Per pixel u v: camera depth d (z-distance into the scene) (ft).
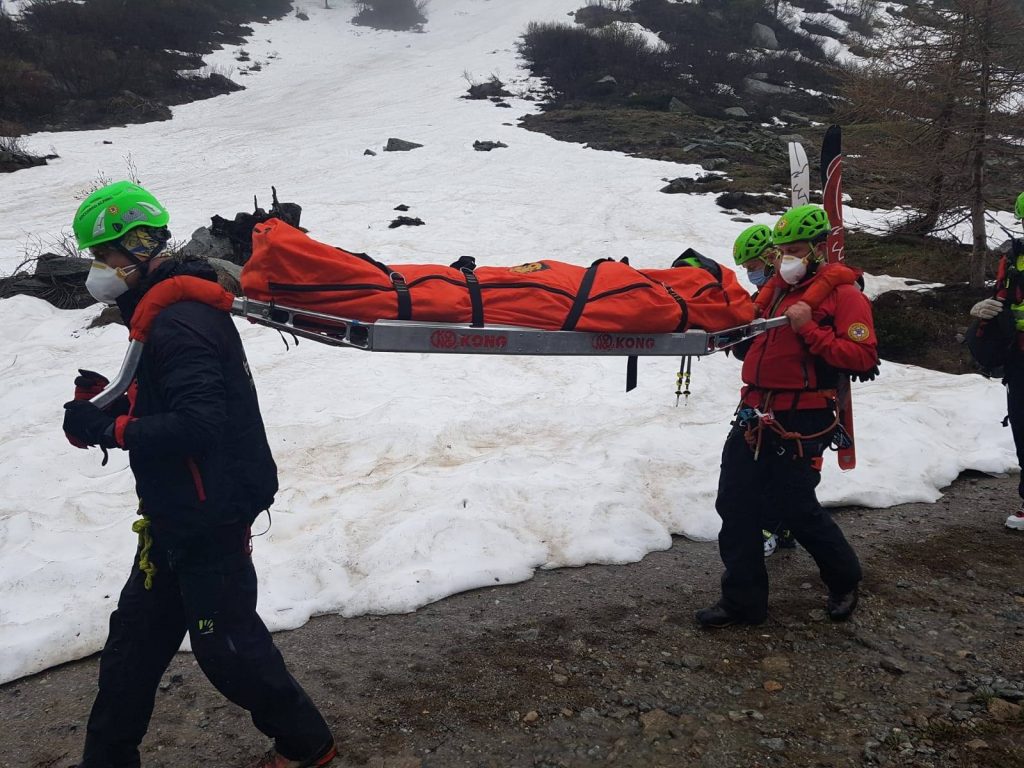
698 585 13.79
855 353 10.86
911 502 17.08
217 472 8.00
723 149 72.90
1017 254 15.12
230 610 8.28
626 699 10.67
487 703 10.65
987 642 11.87
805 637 12.09
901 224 43.32
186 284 7.84
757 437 11.63
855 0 143.54
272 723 8.79
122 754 8.84
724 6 138.82
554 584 13.91
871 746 9.69
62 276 35.32
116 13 123.75
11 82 96.02
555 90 104.68
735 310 10.43
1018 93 34.58
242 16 153.89
